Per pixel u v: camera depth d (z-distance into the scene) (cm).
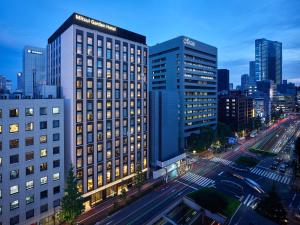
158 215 5362
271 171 8662
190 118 12088
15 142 4612
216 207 5391
